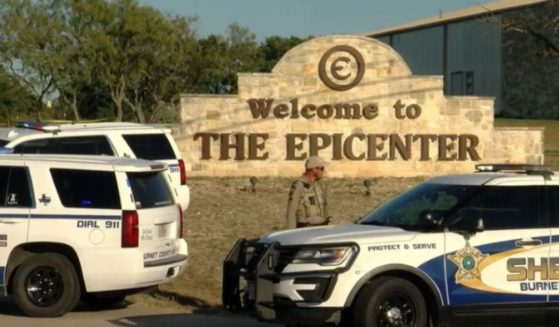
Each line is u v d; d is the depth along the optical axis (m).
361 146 32.94
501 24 43.97
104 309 14.46
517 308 11.12
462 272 10.98
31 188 13.21
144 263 13.24
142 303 15.05
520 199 11.38
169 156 18.62
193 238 21.12
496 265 11.09
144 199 13.43
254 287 11.33
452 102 33.38
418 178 33.12
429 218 11.09
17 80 64.81
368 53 32.91
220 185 30.67
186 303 15.18
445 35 67.75
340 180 32.50
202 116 32.09
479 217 11.17
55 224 13.10
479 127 33.53
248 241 11.78
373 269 10.70
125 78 64.19
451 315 10.96
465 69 65.56
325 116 32.75
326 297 10.64
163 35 63.69
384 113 33.06
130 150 18.09
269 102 32.44
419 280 10.88
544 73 58.97
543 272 11.22
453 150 33.44
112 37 63.50
